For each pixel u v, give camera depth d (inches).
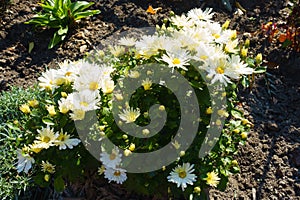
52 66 72.7
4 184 56.9
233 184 60.4
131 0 80.0
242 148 63.3
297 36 70.6
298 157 62.2
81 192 56.9
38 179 52.6
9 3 79.4
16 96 64.8
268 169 61.7
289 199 59.0
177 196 52.4
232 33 55.9
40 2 80.4
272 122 65.8
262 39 73.9
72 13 76.2
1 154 59.4
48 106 53.9
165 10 78.6
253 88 69.4
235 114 55.6
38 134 52.2
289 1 78.1
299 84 69.6
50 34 76.6
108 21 77.7
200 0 79.8
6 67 72.9
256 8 78.6
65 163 51.5
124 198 56.4
